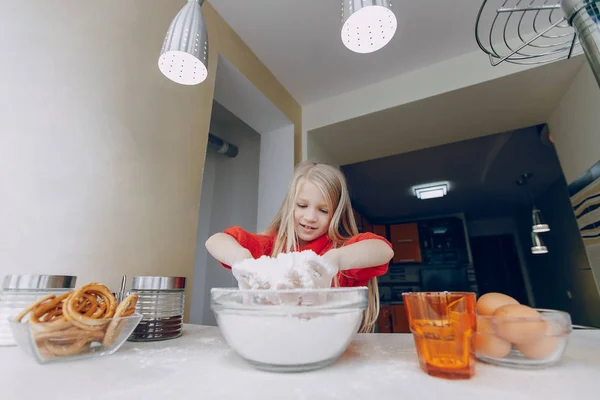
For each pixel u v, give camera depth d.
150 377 0.32
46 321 0.40
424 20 1.29
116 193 0.78
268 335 0.32
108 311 0.44
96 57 0.77
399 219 4.62
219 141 1.78
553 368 0.34
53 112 0.67
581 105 1.36
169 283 0.58
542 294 3.99
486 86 1.44
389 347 0.46
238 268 0.39
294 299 0.32
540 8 0.48
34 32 0.66
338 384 0.29
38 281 0.50
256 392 0.27
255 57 1.48
